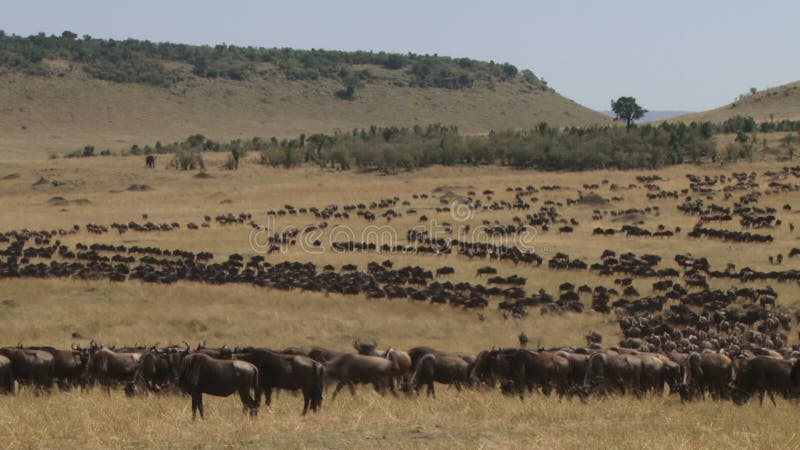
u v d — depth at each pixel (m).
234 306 74.38
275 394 37.62
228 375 31.22
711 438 28.20
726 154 192.62
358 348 39.78
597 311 74.50
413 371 39.94
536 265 97.81
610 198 150.50
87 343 60.41
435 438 28.48
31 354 38.41
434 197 158.38
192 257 101.12
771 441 27.70
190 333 65.88
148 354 37.31
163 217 137.12
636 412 34.50
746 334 61.91
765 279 86.44
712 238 113.25
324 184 181.25
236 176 192.00
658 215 133.88
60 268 86.31
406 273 90.44
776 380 37.44
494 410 33.69
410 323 70.12
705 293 77.56
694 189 155.00
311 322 69.44
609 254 101.62
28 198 161.25
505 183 174.38
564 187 164.25
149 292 78.69
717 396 38.81
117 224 124.44
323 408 33.88
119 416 30.88
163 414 31.83
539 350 40.47
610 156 197.62
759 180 162.62
